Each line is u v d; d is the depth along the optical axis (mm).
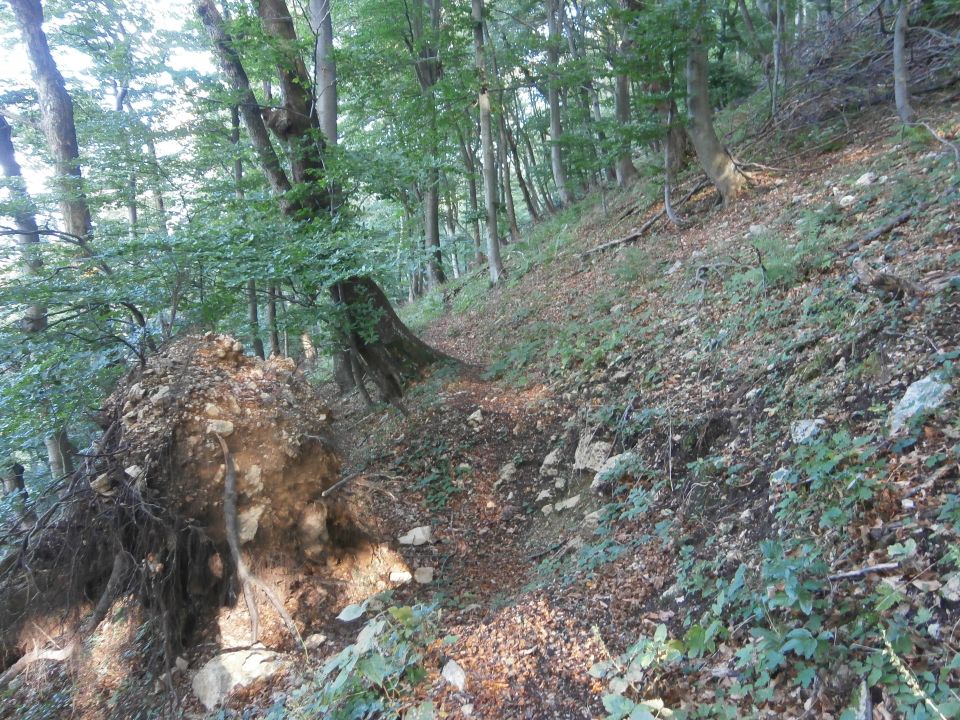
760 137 12797
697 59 10617
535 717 3504
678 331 7387
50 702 4676
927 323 4398
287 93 9914
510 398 8727
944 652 2625
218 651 4754
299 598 5129
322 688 3965
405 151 9945
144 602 4863
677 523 4727
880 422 4016
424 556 6078
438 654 4219
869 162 8789
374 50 13297
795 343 5414
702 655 3354
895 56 9609
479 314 14242
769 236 8180
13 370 7422
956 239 5285
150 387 5258
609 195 17922
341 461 6094
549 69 13320
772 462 4492
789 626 3154
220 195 10914
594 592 4512
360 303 9805
